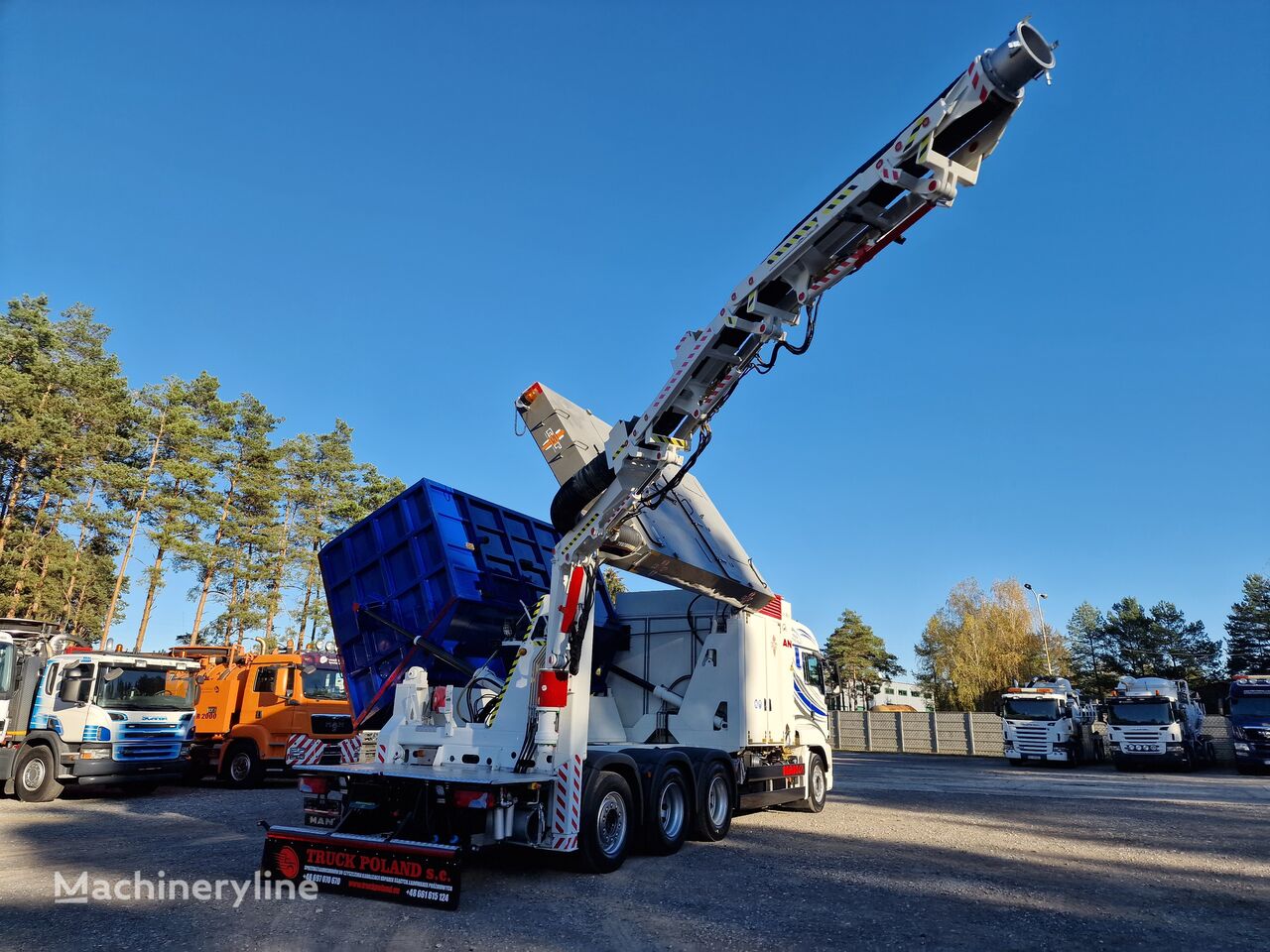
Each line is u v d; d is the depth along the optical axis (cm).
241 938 543
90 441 3734
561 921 600
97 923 575
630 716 1133
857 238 600
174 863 798
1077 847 968
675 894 690
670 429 751
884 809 1360
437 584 918
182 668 1564
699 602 1136
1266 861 884
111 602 4050
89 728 1402
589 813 766
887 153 553
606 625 1134
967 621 5188
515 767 756
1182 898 699
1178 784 1997
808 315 632
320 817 769
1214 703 4756
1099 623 6962
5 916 594
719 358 688
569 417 918
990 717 3794
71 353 4388
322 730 1712
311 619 4625
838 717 4219
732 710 1077
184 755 1552
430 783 704
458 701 848
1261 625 6084
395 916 607
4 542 3603
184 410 4091
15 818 1161
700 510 1089
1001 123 527
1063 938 571
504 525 1032
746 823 1168
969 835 1059
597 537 796
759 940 557
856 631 7688
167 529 3788
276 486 4497
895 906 657
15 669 1466
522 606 962
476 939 552
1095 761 3322
